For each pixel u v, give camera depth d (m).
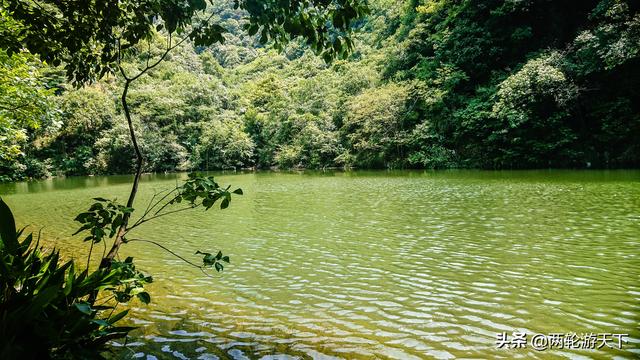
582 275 6.50
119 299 3.75
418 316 5.20
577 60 26.20
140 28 4.46
